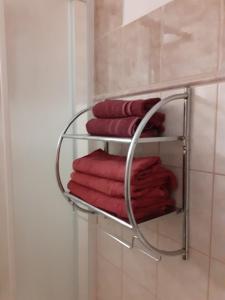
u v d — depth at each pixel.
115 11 1.06
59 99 1.18
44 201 1.18
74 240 1.27
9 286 1.14
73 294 1.30
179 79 0.81
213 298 0.76
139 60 0.96
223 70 0.69
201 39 0.74
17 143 1.10
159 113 0.83
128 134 0.76
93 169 0.87
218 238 0.73
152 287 0.97
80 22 1.19
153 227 0.94
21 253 1.15
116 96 1.08
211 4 0.71
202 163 0.76
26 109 1.11
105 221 1.19
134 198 0.75
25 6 1.07
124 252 1.10
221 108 0.70
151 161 0.78
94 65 1.22
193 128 0.78
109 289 1.21
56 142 1.18
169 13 0.83
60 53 1.17
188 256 0.82
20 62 1.08
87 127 0.93
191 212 0.80
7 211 1.10
